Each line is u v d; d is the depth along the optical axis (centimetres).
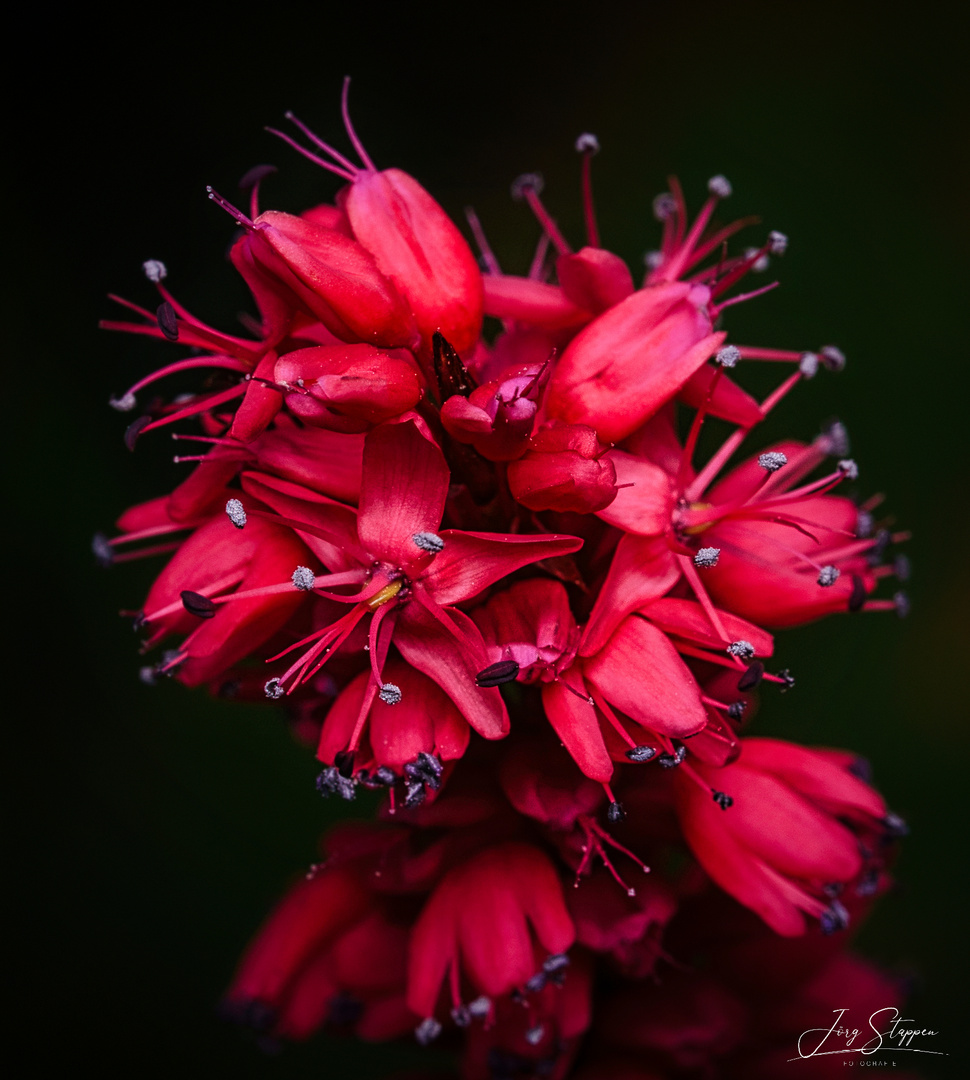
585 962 7
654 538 6
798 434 9
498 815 6
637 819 7
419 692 6
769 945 7
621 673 6
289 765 9
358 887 7
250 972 7
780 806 6
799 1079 7
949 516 9
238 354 6
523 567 6
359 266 6
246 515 6
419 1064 9
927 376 9
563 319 7
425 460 6
